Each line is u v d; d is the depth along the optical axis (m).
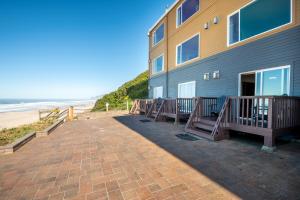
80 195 2.58
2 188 2.82
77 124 9.49
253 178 2.95
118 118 11.74
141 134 6.62
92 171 3.38
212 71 8.34
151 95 16.03
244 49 6.70
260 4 6.12
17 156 4.34
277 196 2.43
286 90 5.36
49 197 2.55
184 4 10.78
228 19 7.43
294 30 5.13
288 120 4.76
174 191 2.62
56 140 5.93
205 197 2.46
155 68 15.25
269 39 5.80
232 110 5.64
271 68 5.73
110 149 4.78
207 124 6.36
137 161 3.85
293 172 3.15
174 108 9.38
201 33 9.10
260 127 4.63
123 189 2.71
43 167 3.62
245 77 6.77
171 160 3.87
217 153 4.27
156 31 15.02
